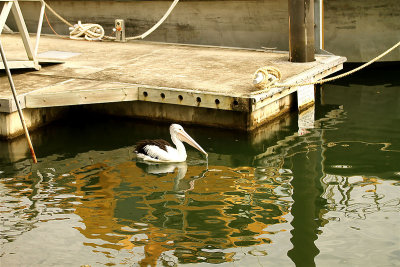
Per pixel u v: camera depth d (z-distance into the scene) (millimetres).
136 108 11766
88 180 8883
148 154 9656
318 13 13414
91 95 10969
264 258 6578
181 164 9539
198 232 7203
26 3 17875
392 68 15234
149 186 8641
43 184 8734
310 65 12641
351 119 11492
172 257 6613
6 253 6750
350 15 14742
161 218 7574
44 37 16891
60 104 10883
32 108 11195
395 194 8156
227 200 8117
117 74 12289
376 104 12367
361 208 7762
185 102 10836
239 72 12188
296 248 6770
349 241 6906
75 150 10227
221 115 11016
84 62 13508
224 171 9195
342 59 13266
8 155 9992
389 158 9484
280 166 9320
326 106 12383
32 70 12789
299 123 11359
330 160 9500
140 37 15023
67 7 17422
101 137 10883
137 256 6648
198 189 8500
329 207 7801
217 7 15273
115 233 7188
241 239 6992
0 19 11523
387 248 6727
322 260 6496
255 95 10414
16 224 7441
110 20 16984
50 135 11016
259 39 15023
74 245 6910
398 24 14695
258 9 14734
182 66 12891
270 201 8055
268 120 11461
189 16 15750
